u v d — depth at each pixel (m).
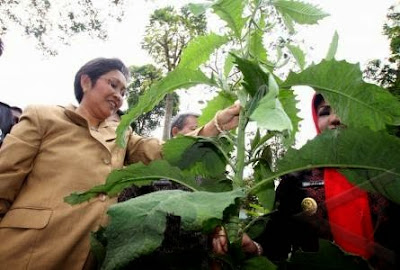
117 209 0.80
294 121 1.08
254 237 1.14
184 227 0.74
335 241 1.03
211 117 1.38
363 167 0.97
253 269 0.93
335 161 0.98
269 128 0.73
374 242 0.97
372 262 0.97
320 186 1.20
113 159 1.67
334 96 1.01
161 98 1.16
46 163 1.57
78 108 1.80
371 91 0.93
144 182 1.16
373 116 0.98
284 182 1.28
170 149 1.25
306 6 1.09
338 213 1.01
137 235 0.75
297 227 1.15
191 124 2.22
